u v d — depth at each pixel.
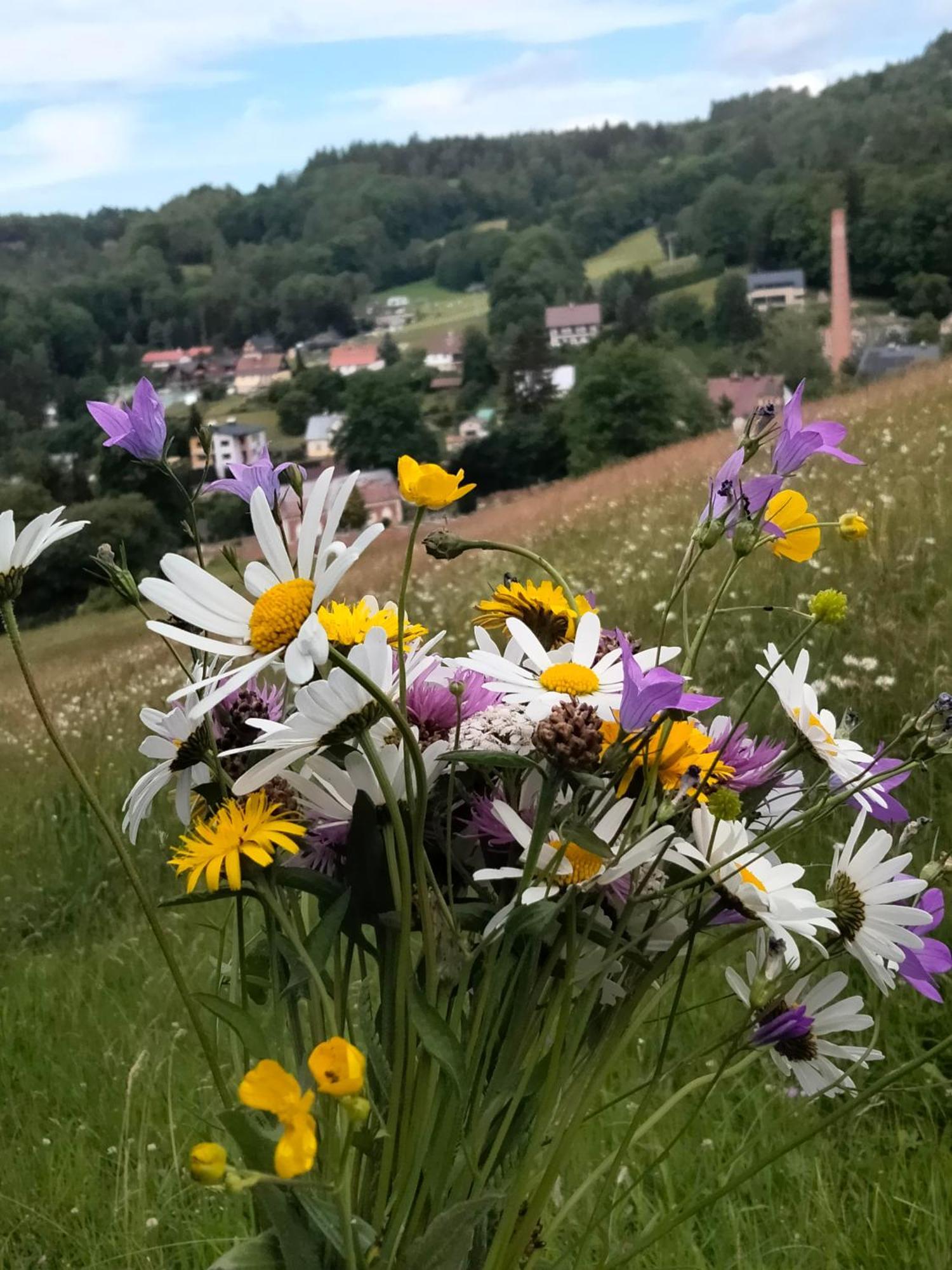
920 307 79.56
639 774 1.11
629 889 1.11
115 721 7.29
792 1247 1.91
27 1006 3.36
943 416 8.59
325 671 0.99
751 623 4.28
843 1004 1.23
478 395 89.88
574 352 82.38
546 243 114.31
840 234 84.06
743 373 73.44
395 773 1.06
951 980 2.46
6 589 1.02
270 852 1.02
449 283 133.12
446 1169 1.07
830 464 7.32
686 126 152.12
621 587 5.60
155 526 29.25
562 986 1.06
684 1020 2.57
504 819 1.04
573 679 1.08
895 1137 2.19
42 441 78.06
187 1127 2.47
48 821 4.94
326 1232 0.99
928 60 126.25
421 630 1.15
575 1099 1.16
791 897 1.08
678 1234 1.86
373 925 1.08
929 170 83.94
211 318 122.88
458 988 1.07
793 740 1.16
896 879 1.17
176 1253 2.11
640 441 55.81
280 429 89.19
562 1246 1.78
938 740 1.09
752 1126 2.11
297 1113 0.82
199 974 3.19
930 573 4.29
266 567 1.01
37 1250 2.26
